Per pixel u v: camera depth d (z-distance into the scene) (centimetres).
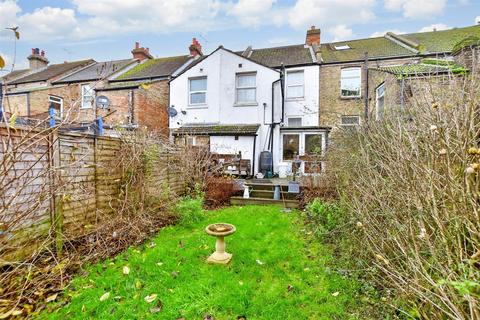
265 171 1159
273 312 250
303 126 1224
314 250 388
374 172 330
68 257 344
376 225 278
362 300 258
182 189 719
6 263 261
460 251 174
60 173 349
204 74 1331
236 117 1291
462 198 194
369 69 1066
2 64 256
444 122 252
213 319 243
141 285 295
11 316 239
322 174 666
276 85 1281
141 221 469
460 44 658
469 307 158
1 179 274
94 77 1480
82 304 259
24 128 315
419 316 197
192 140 1058
